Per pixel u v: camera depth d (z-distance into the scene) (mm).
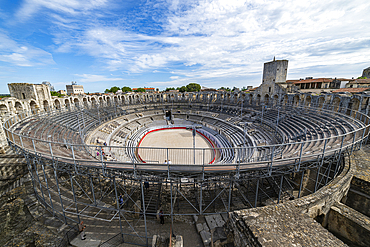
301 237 6570
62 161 12461
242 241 7352
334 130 20406
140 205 15453
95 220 14508
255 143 28375
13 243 12648
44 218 14578
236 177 11414
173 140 40938
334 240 6414
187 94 72188
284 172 11898
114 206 16141
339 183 11312
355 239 9383
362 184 11969
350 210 9984
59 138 23000
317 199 9438
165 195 17203
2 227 14922
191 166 11062
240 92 51625
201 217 14438
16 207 15734
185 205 15906
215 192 16625
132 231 13430
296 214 7859
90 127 35312
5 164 17047
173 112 63219
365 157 15023
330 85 53125
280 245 6234
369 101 21859
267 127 32406
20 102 28703
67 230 13375
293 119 29438
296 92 35938
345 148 14539
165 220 14391
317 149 15734
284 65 38656
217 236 9172
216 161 27641
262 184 17281
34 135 21297
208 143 38250
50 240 12508
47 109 37406
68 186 18812
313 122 24750
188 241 12383
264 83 42625
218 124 46875
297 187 17594
